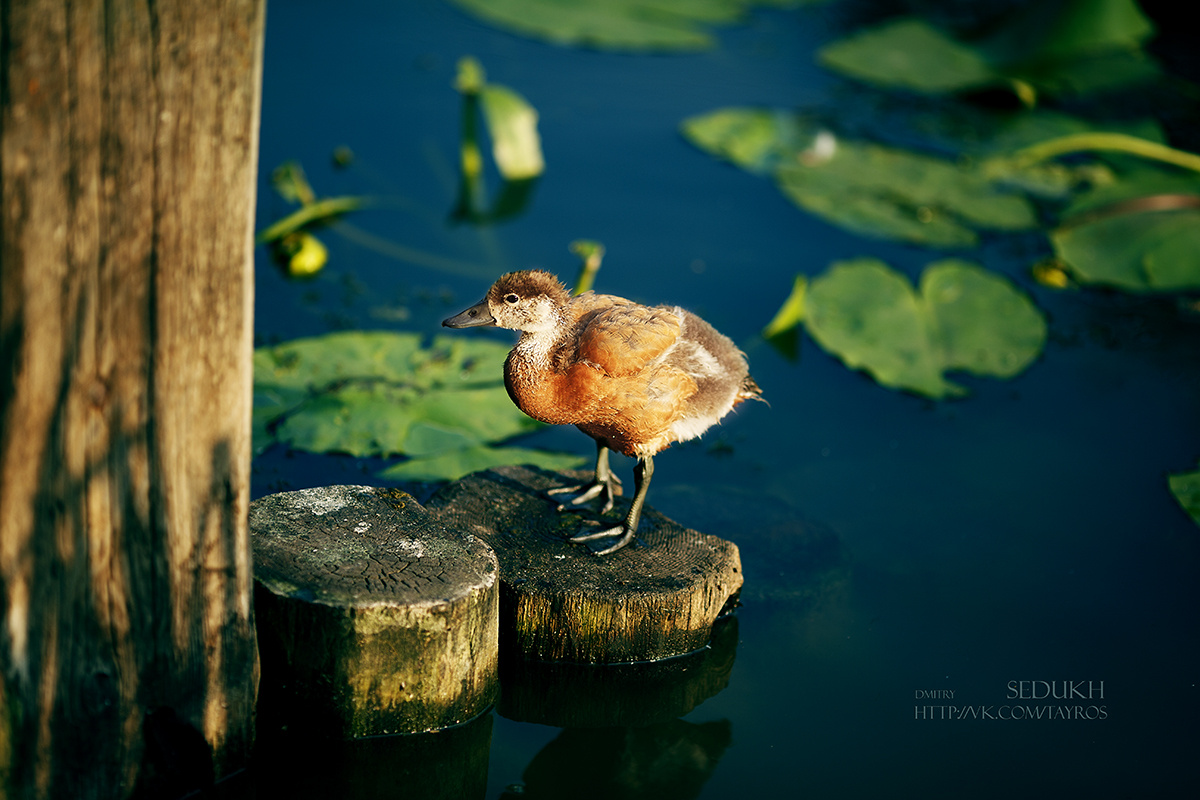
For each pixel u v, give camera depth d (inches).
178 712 130.3
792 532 204.1
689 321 173.5
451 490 184.4
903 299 271.3
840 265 282.5
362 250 286.0
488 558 153.1
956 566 199.5
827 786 153.6
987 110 389.1
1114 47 418.9
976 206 319.6
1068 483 224.4
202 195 110.3
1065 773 155.8
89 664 120.3
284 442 205.2
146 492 117.2
